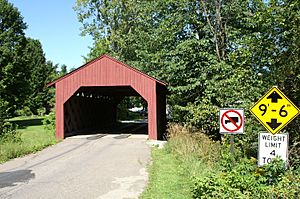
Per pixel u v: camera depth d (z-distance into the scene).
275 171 7.56
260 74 13.17
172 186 9.44
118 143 20.48
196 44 21.67
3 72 38.66
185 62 22.08
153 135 22.02
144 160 14.54
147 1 28.17
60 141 21.61
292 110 7.79
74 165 13.76
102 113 33.94
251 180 7.57
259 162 7.94
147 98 22.09
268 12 11.72
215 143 14.43
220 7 22.70
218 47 22.59
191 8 22.88
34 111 61.16
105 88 26.27
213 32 22.14
